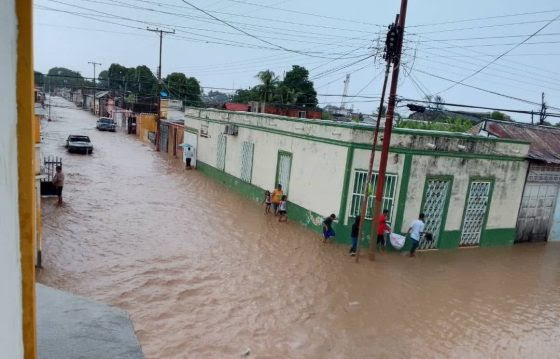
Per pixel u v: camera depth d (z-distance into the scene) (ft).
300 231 54.54
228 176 80.59
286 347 28.94
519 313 37.76
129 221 52.90
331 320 33.12
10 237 3.24
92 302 9.91
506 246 58.95
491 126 67.92
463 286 42.34
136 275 37.27
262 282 38.55
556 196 63.16
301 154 57.82
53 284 33.99
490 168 55.36
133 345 8.26
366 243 50.06
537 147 63.72
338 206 50.65
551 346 32.76
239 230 53.31
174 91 198.29
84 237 45.60
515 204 58.85
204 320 31.14
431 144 50.47
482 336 33.06
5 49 3.02
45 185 61.67
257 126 69.46
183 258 42.32
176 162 106.52
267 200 62.08
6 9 2.99
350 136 48.91
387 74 42.88
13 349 3.39
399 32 41.88
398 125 83.20
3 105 3.06
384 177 45.32
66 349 7.66
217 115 86.07
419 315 35.32
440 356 29.73
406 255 49.73
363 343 30.40
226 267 41.19
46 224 48.70
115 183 74.54
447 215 53.36
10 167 3.17
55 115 234.17
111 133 165.78
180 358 26.40
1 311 3.26
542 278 47.29
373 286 39.99
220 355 27.20
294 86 143.84
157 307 32.22
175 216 57.06
